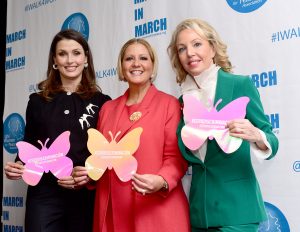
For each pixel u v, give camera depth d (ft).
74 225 6.06
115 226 5.17
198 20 5.12
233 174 4.73
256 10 6.16
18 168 5.57
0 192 9.92
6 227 9.36
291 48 5.85
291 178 5.78
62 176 5.47
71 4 8.62
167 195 5.07
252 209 4.63
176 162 5.12
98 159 5.14
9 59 9.75
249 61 6.20
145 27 7.40
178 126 5.16
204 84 5.03
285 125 5.85
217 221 4.65
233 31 6.35
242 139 4.53
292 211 5.76
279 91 5.91
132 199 5.18
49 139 5.95
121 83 7.75
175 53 5.37
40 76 9.14
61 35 6.28
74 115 6.05
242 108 4.57
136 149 5.02
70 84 6.43
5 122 9.66
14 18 9.71
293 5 5.85
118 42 7.82
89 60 6.51
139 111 5.37
